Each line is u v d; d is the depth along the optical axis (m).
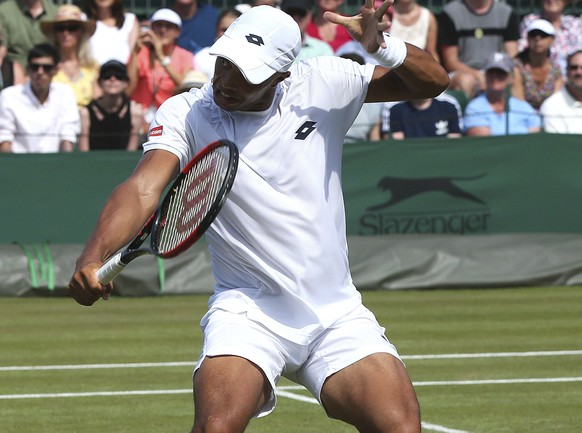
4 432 17.56
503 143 35.91
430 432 17.39
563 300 33.25
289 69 11.42
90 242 10.43
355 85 11.71
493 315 30.53
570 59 38.09
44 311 31.59
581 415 18.66
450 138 35.72
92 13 39.75
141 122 37.19
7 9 39.53
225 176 9.77
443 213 35.88
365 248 35.34
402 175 35.66
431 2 47.00
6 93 35.97
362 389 10.86
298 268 11.34
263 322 11.27
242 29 10.91
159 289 34.31
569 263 36.03
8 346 26.05
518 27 43.44
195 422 10.44
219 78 10.95
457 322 29.34
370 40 11.29
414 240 35.66
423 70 11.49
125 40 39.72
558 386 21.17
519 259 35.81
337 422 18.23
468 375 22.33
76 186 34.78
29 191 34.62
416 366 23.36
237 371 10.71
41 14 40.03
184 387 21.25
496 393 20.53
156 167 11.10
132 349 25.56
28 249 34.44
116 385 21.47
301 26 38.53
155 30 38.00
